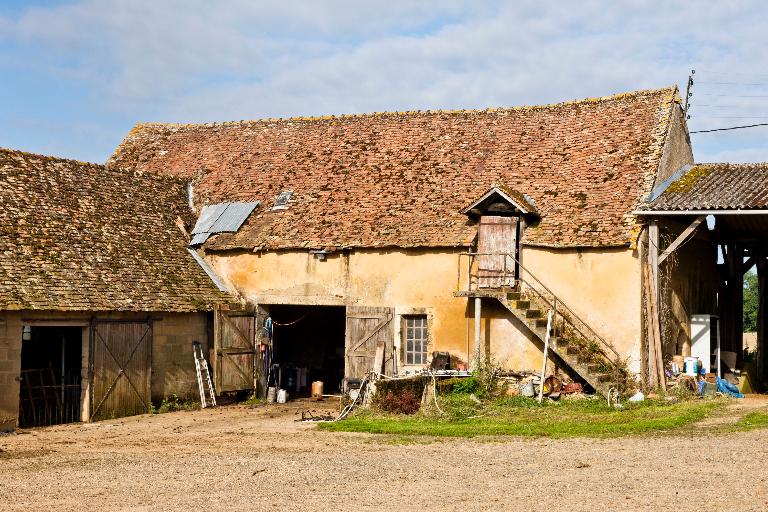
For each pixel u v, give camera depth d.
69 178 23.98
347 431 17.39
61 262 20.78
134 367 21.30
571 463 13.16
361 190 25.33
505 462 13.41
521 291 22.17
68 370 21.05
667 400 19.59
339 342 27.95
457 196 24.05
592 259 21.48
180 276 23.59
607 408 19.00
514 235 22.42
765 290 27.53
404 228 23.33
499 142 25.94
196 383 23.08
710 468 12.45
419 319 22.95
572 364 20.42
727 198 20.34
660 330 21.08
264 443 16.12
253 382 24.23
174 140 30.92
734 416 17.36
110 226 23.41
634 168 23.03
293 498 11.26
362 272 23.39
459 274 22.48
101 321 20.52
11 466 14.05
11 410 18.62
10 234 20.53
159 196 26.30
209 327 23.67
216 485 12.15
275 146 28.72
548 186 23.56
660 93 25.48
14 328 18.72
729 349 27.19
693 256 24.81
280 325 25.59
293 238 24.08
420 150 26.47
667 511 10.14
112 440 17.05
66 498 11.52
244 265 24.61
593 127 25.33
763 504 10.34
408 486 11.84
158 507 10.91
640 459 13.29
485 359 21.92
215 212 26.14
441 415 18.59
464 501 10.88
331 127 28.86
